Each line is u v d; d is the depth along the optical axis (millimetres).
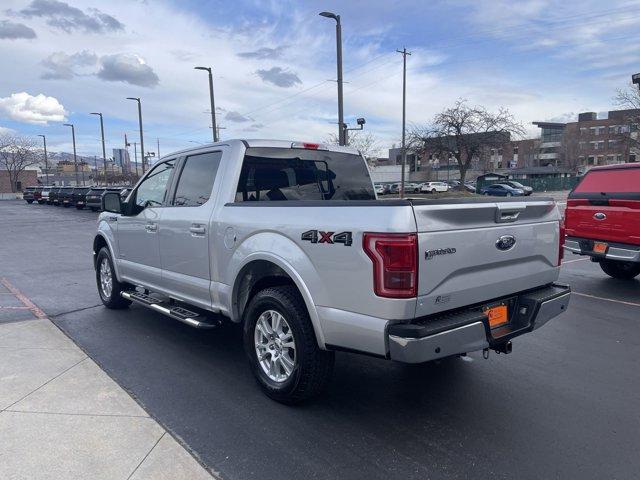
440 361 4832
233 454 3191
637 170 7633
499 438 3402
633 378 4449
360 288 3193
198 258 4613
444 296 3244
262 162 4602
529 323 3820
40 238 16859
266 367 4016
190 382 4312
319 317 3451
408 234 3010
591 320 6277
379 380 4383
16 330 5664
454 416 3719
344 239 3262
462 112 49688
